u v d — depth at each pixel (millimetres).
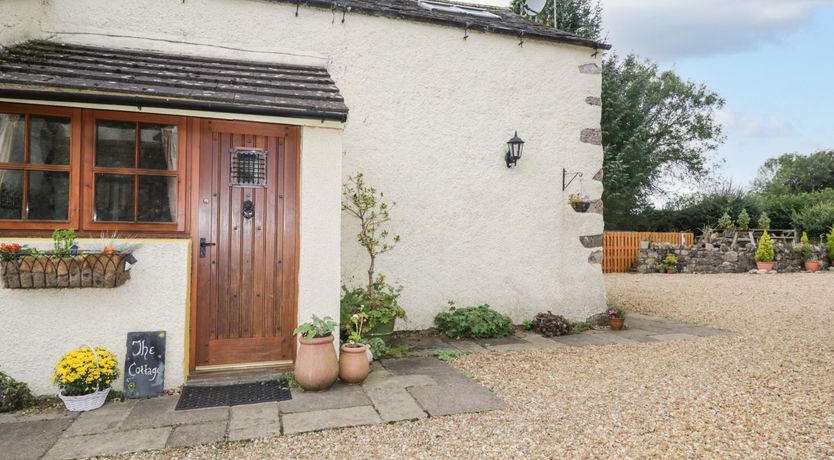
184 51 5293
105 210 4152
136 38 5129
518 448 3045
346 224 5988
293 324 4727
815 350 5629
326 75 5469
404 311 5770
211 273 4473
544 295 6906
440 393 4059
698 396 4023
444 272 6426
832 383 4359
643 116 20547
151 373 3959
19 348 3729
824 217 20141
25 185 3967
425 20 6277
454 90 6480
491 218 6652
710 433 3283
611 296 10430
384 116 6160
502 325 6227
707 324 7383
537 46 6898
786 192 42781
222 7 5477
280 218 4699
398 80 6223
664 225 21625
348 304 5281
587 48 7156
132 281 3975
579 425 3412
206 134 4484
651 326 7188
